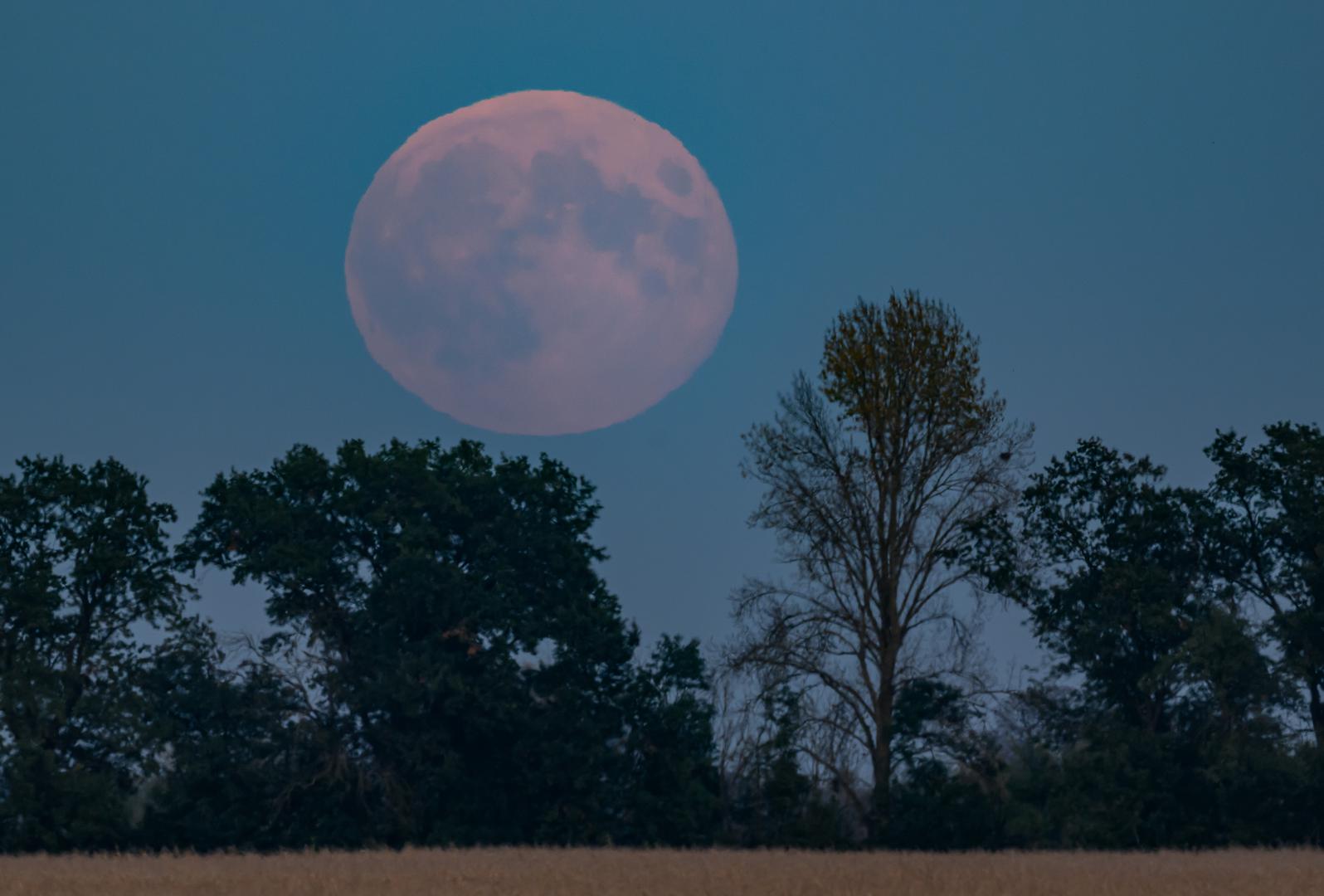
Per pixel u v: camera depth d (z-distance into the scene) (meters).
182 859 147.62
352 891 99.31
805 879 108.44
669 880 107.38
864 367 194.00
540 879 107.25
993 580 192.50
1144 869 121.06
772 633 192.12
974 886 103.56
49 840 190.12
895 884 105.38
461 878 107.75
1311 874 116.38
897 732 194.50
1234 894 99.38
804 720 193.75
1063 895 98.69
